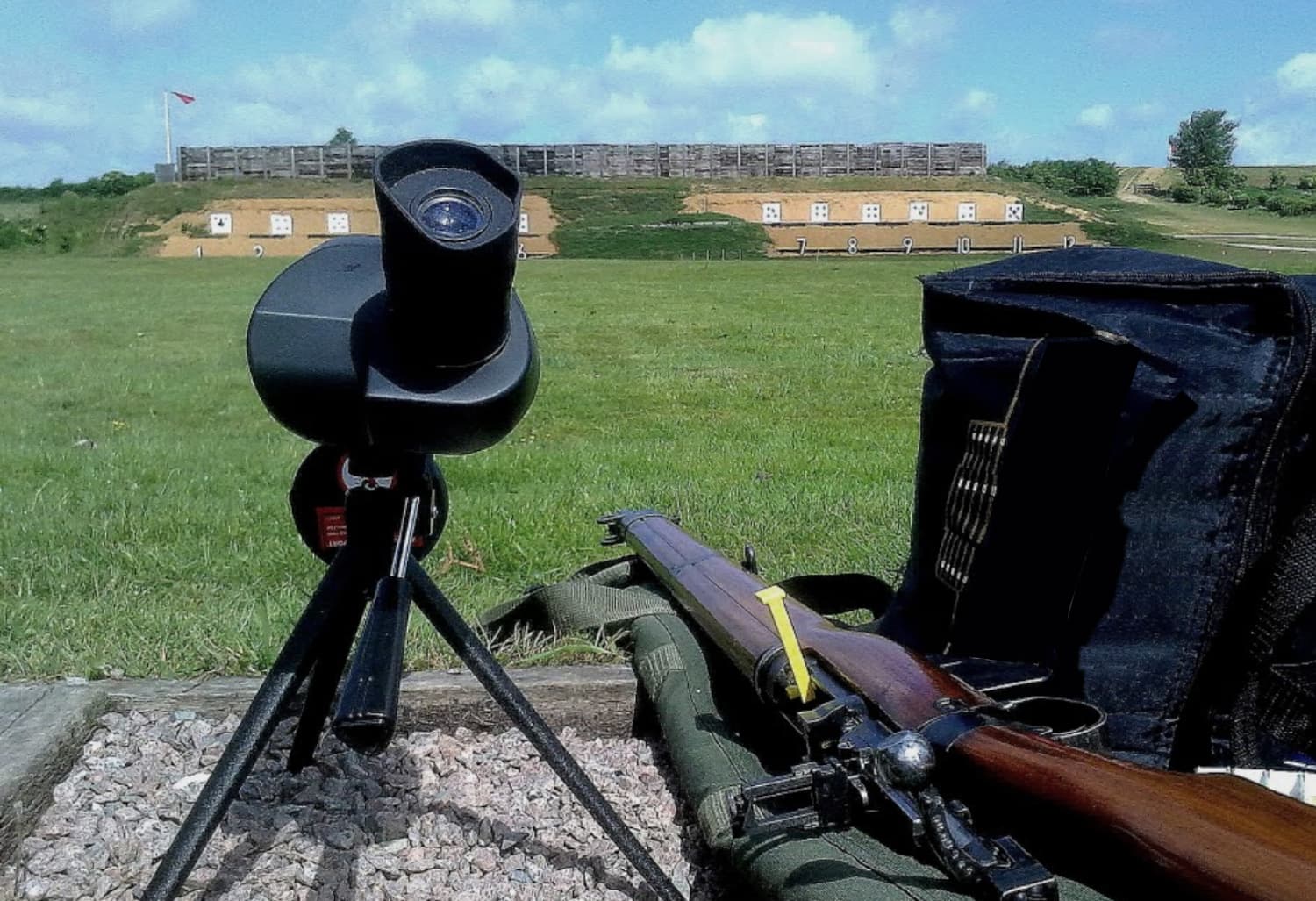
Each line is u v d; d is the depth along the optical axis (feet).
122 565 14.24
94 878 7.56
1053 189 230.07
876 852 6.27
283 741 9.17
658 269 110.83
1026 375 7.44
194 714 9.59
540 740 6.57
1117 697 7.23
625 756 9.52
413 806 8.48
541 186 191.31
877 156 204.64
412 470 6.39
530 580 13.80
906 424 30.42
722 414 32.55
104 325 57.77
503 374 5.94
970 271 8.78
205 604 12.42
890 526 15.97
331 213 164.45
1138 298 7.55
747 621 8.13
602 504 17.58
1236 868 4.61
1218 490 7.04
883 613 11.10
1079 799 5.21
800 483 20.04
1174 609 7.17
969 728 5.86
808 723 6.35
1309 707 6.93
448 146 5.58
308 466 7.07
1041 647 7.41
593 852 8.07
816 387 37.52
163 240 158.61
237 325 57.93
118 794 8.47
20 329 55.83
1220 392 7.00
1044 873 5.05
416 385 5.85
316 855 7.85
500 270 5.54
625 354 47.26
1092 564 7.32
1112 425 7.22
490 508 17.11
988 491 7.79
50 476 21.04
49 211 170.91
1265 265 107.04
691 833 8.30
